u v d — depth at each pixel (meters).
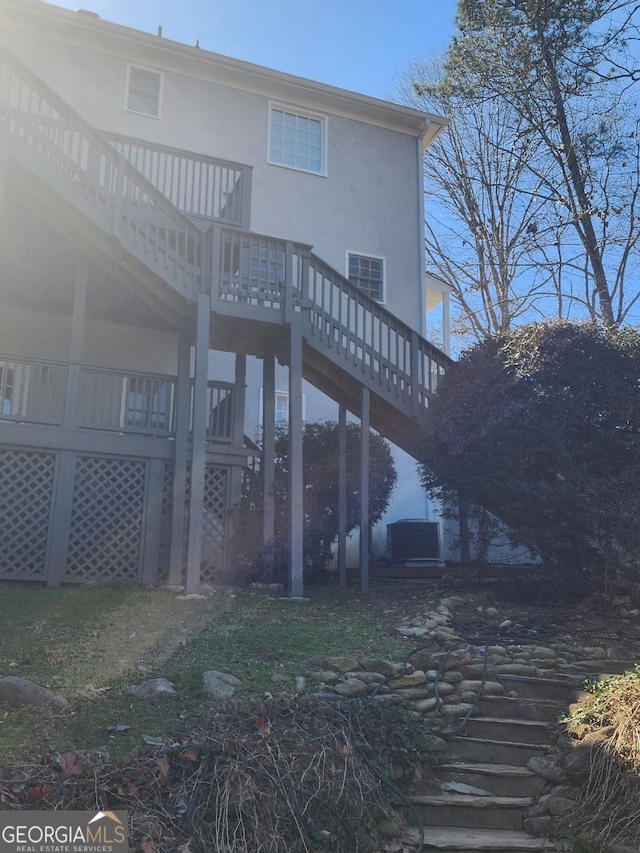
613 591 8.07
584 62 15.80
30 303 10.86
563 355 8.34
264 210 14.38
